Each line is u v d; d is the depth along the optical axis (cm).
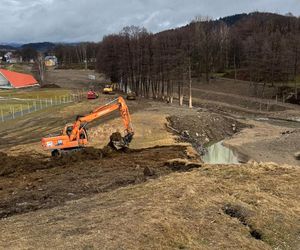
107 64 10294
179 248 1192
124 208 1498
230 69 12400
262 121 6378
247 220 1474
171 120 4944
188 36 10544
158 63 8831
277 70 9344
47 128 4122
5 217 1669
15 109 5675
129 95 7550
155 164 2577
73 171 2441
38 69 13788
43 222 1430
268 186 1872
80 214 1491
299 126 5834
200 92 9688
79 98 7425
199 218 1409
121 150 3038
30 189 2098
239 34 14312
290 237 1408
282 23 15725
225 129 5412
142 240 1191
